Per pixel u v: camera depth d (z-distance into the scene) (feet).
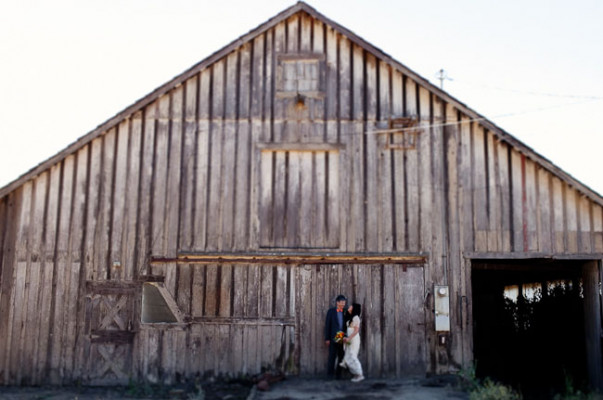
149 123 39.58
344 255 38.06
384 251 38.24
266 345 37.58
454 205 38.65
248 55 40.42
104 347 37.65
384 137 39.42
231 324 37.76
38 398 33.99
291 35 40.63
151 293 40.47
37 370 37.37
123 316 37.83
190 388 36.17
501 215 38.42
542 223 38.19
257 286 38.14
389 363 37.27
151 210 38.70
